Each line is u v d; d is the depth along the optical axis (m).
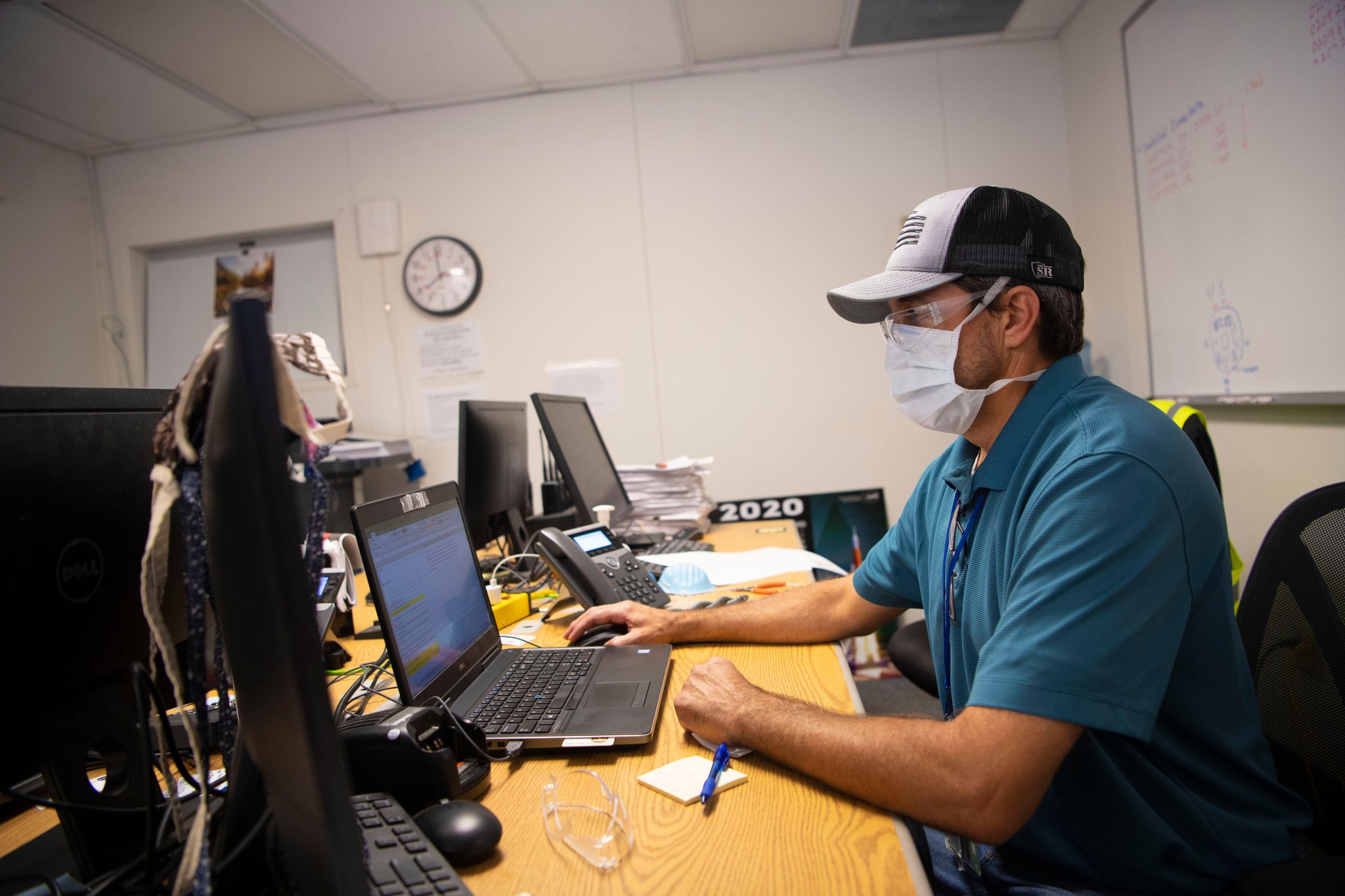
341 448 2.75
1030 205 0.90
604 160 3.03
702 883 0.59
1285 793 0.83
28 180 3.01
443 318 3.10
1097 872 0.78
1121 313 2.58
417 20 2.48
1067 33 2.79
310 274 3.23
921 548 1.11
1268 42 1.78
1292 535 0.97
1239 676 0.81
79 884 0.64
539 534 1.41
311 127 3.14
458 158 3.08
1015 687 0.69
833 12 2.62
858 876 0.59
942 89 2.92
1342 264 1.62
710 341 3.01
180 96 2.84
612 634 1.21
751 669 1.08
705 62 2.92
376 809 0.65
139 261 3.29
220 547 0.46
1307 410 1.79
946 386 0.92
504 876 0.61
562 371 3.06
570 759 0.82
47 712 0.65
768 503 3.01
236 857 0.55
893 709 2.59
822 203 2.96
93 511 0.68
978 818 0.65
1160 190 2.28
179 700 0.52
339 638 1.37
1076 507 0.74
